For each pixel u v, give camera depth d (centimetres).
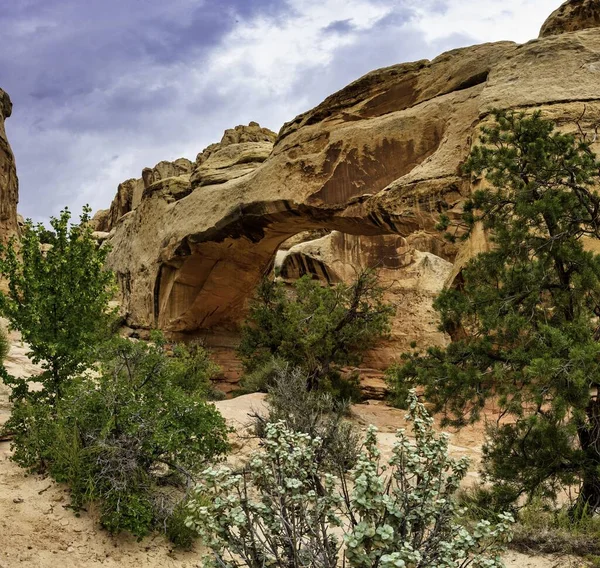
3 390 1078
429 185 1745
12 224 3034
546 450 766
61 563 548
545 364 738
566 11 1920
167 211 3109
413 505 366
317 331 1797
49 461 717
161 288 3088
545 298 921
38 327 869
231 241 2675
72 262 924
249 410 1227
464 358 935
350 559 305
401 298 2725
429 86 2027
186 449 724
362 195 1998
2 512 605
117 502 620
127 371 827
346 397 1775
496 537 350
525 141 976
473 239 1563
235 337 3181
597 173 962
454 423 903
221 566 351
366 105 2166
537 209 877
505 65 1734
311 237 3669
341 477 434
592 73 1579
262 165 2459
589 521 648
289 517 377
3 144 3008
